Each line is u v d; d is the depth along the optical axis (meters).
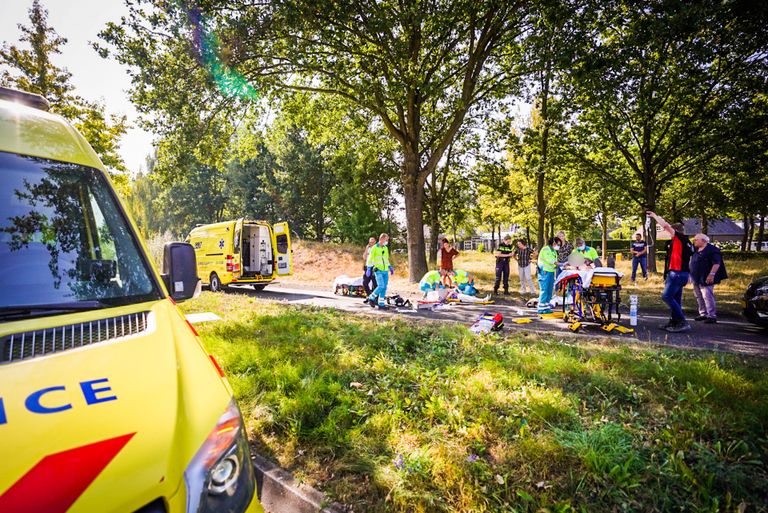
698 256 8.62
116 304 2.19
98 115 18.77
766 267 20.14
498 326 7.51
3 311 1.89
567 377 4.82
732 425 3.48
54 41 17.78
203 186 52.03
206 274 16.33
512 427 3.62
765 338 7.14
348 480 2.98
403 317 9.08
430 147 19.66
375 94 14.23
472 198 30.41
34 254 2.16
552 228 32.59
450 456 3.12
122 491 1.25
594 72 11.84
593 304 8.02
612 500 2.71
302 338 6.41
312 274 22.89
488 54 15.03
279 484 3.00
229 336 6.54
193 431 1.55
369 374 4.91
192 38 12.13
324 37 12.96
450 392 4.34
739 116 15.51
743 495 2.73
